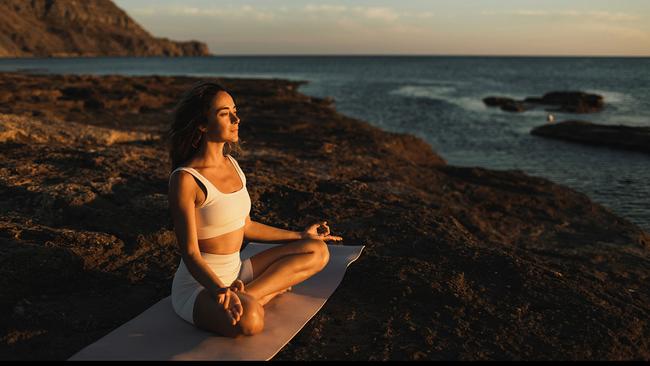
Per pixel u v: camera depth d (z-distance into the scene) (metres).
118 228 4.94
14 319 3.42
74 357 2.86
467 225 6.81
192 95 3.08
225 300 2.88
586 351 3.23
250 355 2.92
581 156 16.52
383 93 45.53
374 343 3.24
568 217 8.35
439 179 10.04
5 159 6.94
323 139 12.91
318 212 5.88
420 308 3.73
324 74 92.56
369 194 7.02
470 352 3.17
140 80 42.34
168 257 4.50
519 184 10.30
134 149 8.31
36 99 21.78
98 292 3.84
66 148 7.75
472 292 4.00
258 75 87.38
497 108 32.78
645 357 3.25
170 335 3.11
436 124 24.47
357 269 4.32
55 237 4.47
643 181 12.83
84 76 42.91
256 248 4.58
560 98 35.28
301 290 3.85
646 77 74.38
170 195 3.05
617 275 5.85
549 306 3.83
